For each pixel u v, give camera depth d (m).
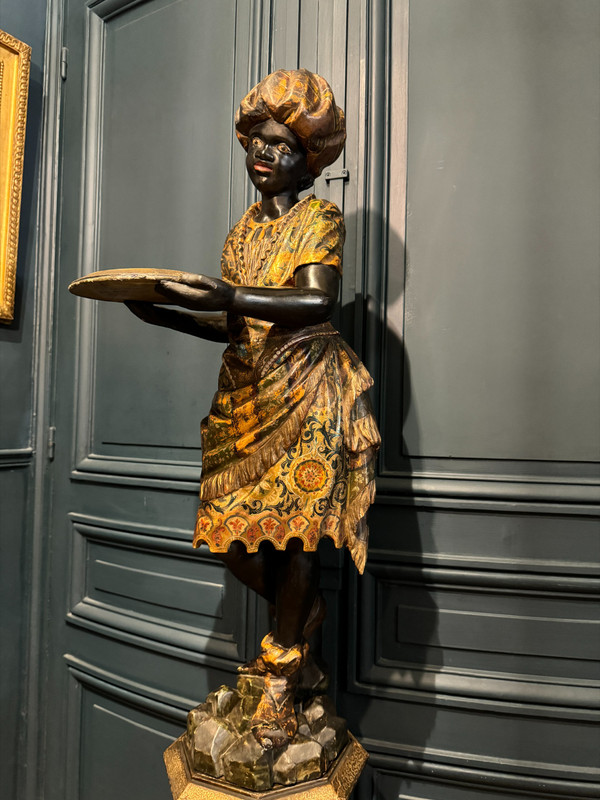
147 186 1.64
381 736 1.25
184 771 0.99
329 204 0.97
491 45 1.25
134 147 1.67
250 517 0.91
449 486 1.22
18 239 1.72
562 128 1.19
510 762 1.16
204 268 1.52
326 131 0.98
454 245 1.25
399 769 1.23
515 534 1.18
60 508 1.74
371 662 1.27
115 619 1.60
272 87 0.97
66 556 1.72
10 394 1.73
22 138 1.67
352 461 0.96
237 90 1.49
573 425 1.16
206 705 1.06
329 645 1.29
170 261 1.58
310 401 0.92
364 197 1.31
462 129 1.26
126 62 1.71
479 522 1.21
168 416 1.55
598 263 1.16
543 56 1.21
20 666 1.74
